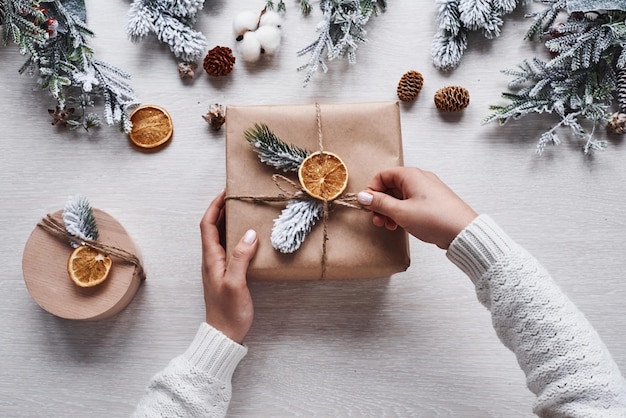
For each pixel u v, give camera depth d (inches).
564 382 26.8
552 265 36.7
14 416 35.6
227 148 32.6
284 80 37.4
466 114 37.3
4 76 37.3
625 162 37.1
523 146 37.2
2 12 34.5
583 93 36.8
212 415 30.7
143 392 35.8
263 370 35.8
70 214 33.8
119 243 34.5
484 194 37.0
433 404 35.7
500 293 28.1
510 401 35.6
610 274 36.5
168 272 36.4
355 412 35.6
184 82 37.3
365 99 37.4
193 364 30.8
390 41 37.4
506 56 37.4
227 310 31.6
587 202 36.9
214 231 33.2
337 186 31.7
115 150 36.9
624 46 34.7
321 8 36.6
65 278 34.4
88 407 35.7
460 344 36.0
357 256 32.1
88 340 36.0
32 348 35.9
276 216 32.3
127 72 37.3
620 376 27.4
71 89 37.1
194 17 36.8
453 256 29.8
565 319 27.3
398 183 31.4
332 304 36.2
